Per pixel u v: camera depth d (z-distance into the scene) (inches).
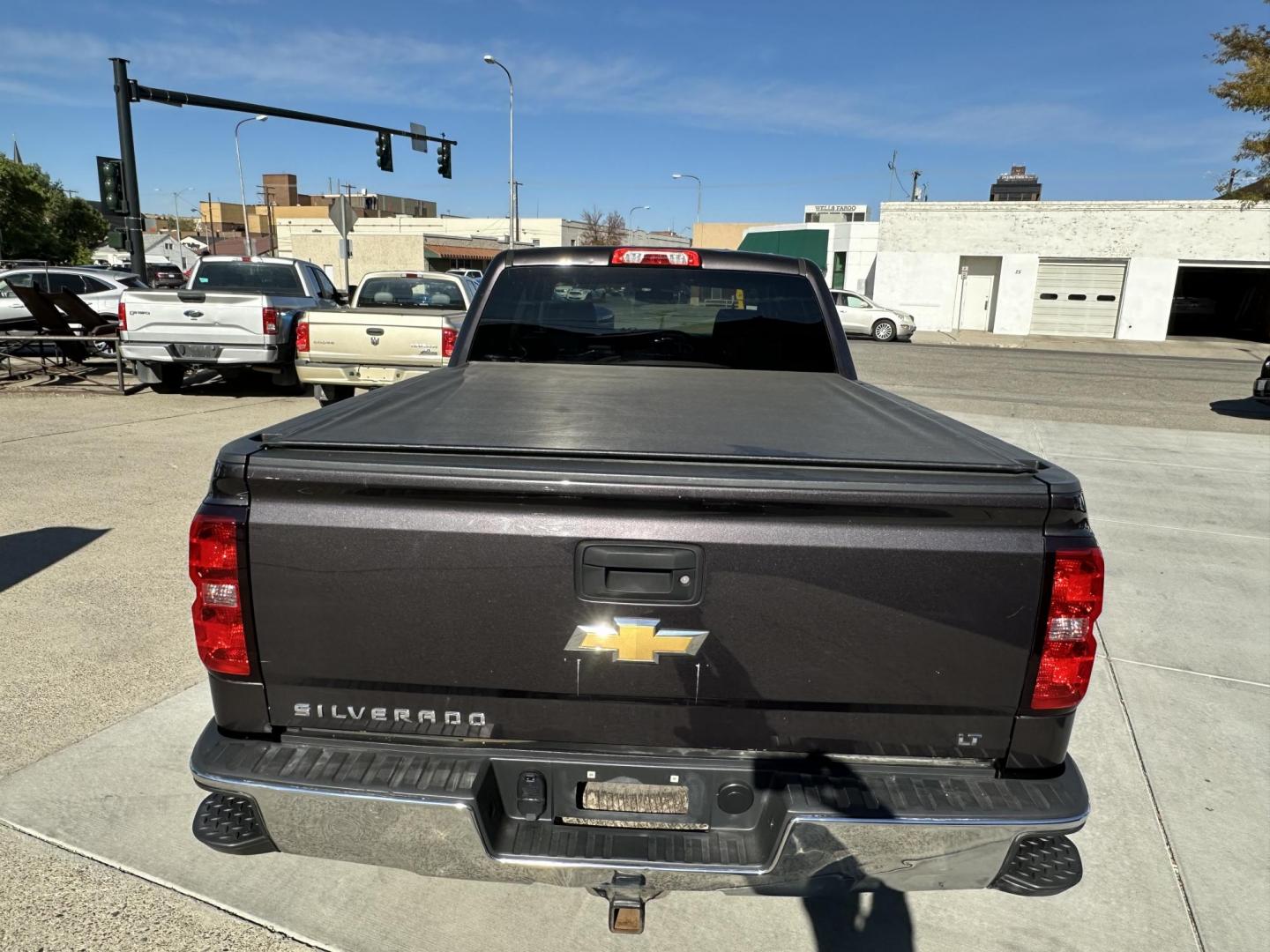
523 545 68.5
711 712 71.7
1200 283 1342.3
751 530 67.8
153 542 209.8
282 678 73.3
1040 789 72.2
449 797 70.1
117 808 109.2
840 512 67.8
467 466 68.6
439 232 2635.3
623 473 67.7
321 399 397.7
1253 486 298.5
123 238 620.1
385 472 68.1
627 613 69.1
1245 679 154.5
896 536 67.8
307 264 488.4
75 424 357.7
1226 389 605.6
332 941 89.7
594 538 68.1
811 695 70.4
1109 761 127.0
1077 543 68.2
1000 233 1125.1
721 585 68.4
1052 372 696.4
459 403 103.8
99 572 189.5
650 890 72.6
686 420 94.3
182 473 276.1
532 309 154.1
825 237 1508.4
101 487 258.8
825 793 70.9
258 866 100.5
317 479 68.8
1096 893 100.3
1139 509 265.9
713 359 155.3
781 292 153.8
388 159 831.7
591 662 70.2
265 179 4256.9
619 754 73.7
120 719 130.2
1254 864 105.4
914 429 92.8
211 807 82.9
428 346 365.1
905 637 69.1
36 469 278.8
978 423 419.5
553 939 91.5
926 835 69.3
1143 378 668.7
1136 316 1086.4
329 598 70.6
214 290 466.3
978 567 67.9
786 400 115.3
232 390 466.0
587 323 154.3
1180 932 94.6
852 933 93.6
